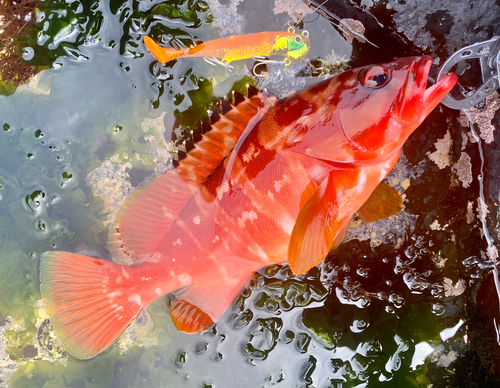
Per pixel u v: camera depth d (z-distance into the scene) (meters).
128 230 0.35
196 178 0.34
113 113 0.38
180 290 0.35
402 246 0.38
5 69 0.37
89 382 0.37
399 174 0.38
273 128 0.32
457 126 0.38
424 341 0.38
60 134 0.38
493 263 0.37
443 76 0.34
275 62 0.38
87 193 0.38
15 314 0.38
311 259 0.32
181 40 0.38
